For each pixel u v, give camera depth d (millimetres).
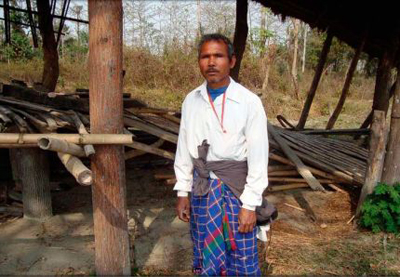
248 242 1801
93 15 1988
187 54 14453
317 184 4031
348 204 3965
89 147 1985
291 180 4496
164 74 13727
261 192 1720
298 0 5816
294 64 15203
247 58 14906
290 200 4141
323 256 2859
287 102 14234
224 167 1743
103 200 2215
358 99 16969
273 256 2846
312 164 4543
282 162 4551
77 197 4074
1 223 3398
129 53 13898
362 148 5996
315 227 3455
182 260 2799
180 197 1967
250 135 1691
